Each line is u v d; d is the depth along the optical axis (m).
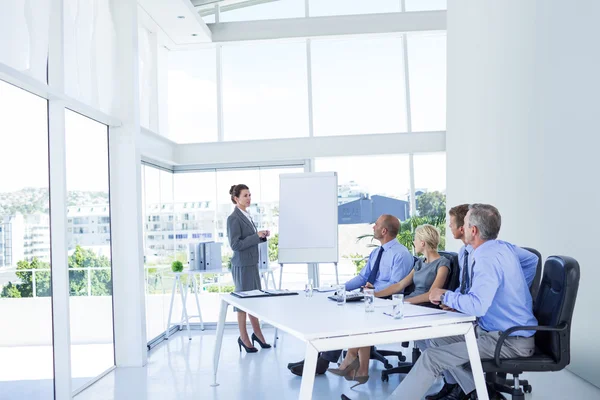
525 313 3.06
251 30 7.44
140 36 6.79
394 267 4.38
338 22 7.36
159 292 6.73
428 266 4.01
